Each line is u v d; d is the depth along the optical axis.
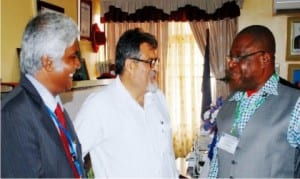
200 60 4.68
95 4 4.21
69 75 1.11
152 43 1.44
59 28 1.04
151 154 1.43
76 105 2.25
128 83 1.45
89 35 3.77
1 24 1.95
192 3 4.35
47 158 0.99
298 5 3.54
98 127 1.38
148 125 1.47
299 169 1.22
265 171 1.23
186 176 2.39
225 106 1.45
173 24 4.67
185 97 4.73
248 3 4.14
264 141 1.23
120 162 1.39
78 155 1.20
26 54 1.04
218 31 4.33
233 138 1.33
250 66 1.24
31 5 2.26
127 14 4.50
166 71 4.67
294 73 3.93
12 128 0.93
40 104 1.03
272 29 4.03
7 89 1.75
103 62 4.10
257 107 1.29
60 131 1.12
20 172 0.92
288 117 1.21
